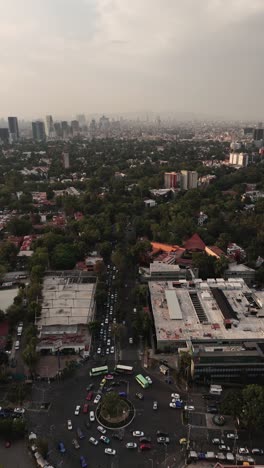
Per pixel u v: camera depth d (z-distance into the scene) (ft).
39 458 611.06
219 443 644.27
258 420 635.25
